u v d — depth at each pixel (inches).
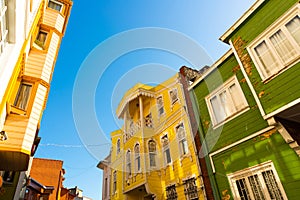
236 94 209.0
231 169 193.9
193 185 222.4
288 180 149.7
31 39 202.7
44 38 245.3
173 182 246.5
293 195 144.6
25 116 172.6
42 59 219.6
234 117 204.1
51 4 293.6
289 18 161.2
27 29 138.9
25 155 161.2
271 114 159.2
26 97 185.6
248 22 195.8
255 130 182.2
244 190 178.5
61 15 288.7
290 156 152.9
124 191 307.6
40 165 613.0
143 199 303.3
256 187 169.8
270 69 169.9
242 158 186.9
